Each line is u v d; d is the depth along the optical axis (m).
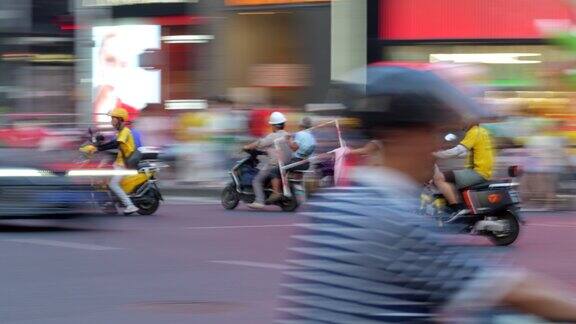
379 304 2.45
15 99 15.09
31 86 15.27
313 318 2.54
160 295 9.48
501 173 19.39
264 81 26.98
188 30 27.12
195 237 14.30
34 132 14.96
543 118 20.42
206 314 8.55
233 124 23.03
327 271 2.51
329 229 2.53
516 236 13.43
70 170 14.86
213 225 16.12
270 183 18.72
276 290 9.73
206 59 27.25
